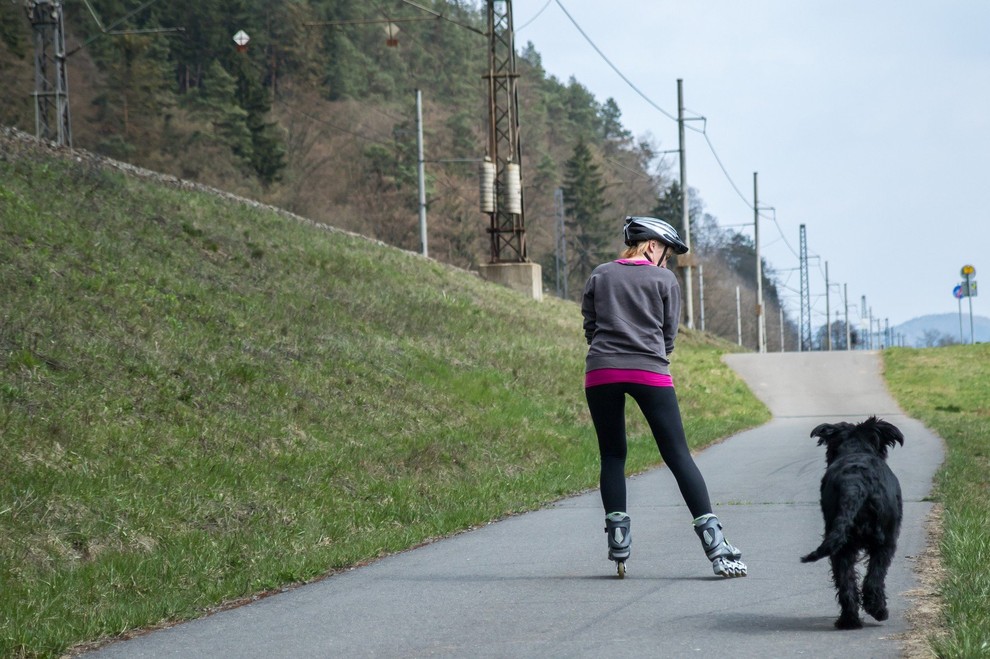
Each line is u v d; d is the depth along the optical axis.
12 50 113.94
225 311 26.95
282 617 9.90
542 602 9.92
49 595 10.73
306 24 54.25
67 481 14.05
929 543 12.34
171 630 9.62
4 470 13.73
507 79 63.09
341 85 163.88
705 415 39.16
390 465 20.05
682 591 10.18
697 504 10.67
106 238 29.30
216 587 11.30
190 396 19.44
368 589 11.10
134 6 140.62
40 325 19.91
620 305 10.69
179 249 32.41
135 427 17.02
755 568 11.32
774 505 16.66
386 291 40.41
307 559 12.77
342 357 26.88
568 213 180.50
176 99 132.75
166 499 14.70
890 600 9.45
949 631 7.89
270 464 17.77
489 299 50.75
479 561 12.68
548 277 171.00
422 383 27.77
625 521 10.97
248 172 126.31
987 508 14.83
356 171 140.50
